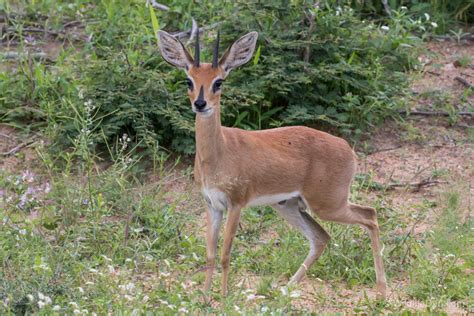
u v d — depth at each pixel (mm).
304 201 10773
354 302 10055
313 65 14469
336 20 14555
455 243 11258
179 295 8844
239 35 14203
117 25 15594
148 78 13602
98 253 10852
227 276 10016
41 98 14227
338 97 14375
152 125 13414
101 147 13602
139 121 13281
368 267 10906
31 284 9414
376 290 10398
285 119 13852
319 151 10656
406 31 16094
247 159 10227
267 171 10352
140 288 9375
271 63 14070
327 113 14141
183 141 13477
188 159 13633
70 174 12922
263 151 10359
